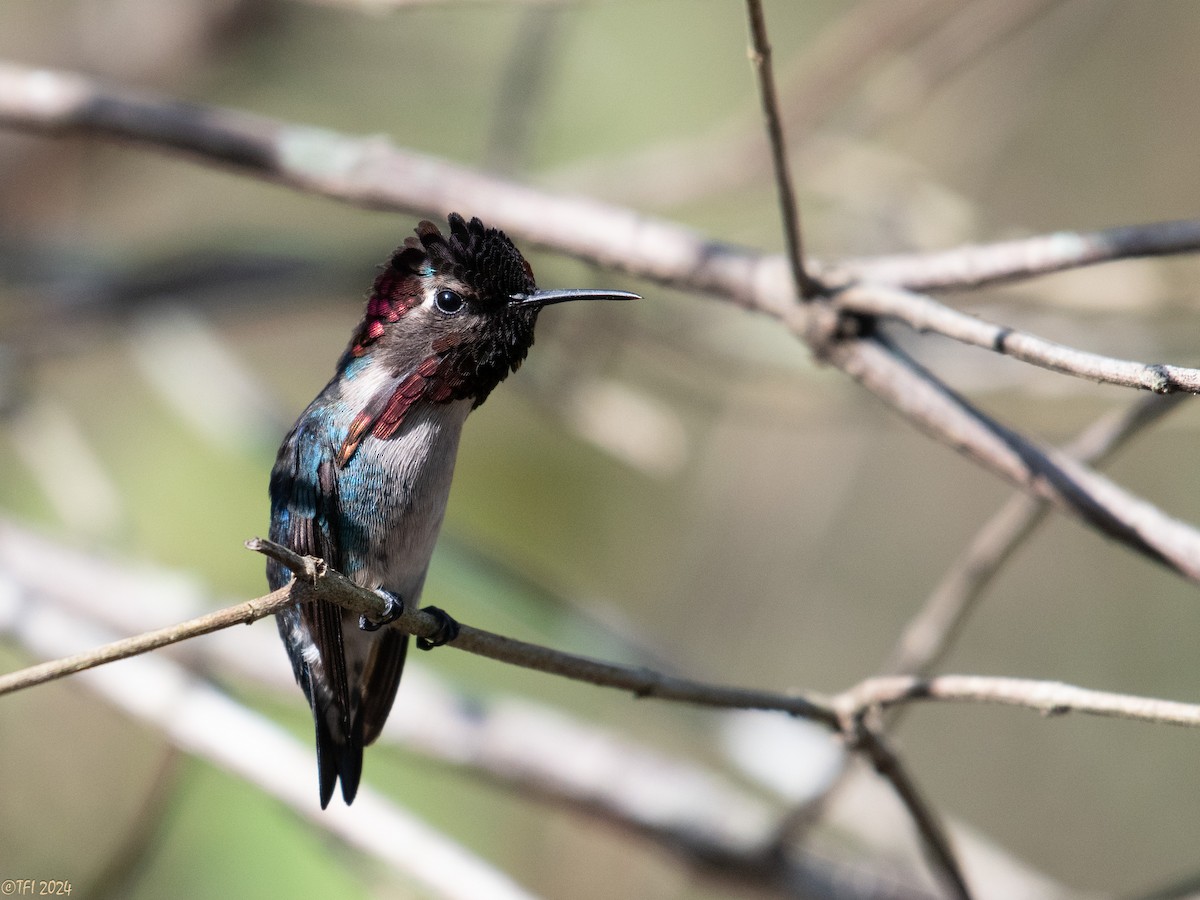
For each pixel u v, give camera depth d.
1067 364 5.01
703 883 9.32
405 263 6.95
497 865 11.17
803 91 10.70
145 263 11.52
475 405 6.93
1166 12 13.96
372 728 6.92
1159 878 13.20
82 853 11.28
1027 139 13.98
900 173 11.38
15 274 11.67
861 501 13.96
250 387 11.03
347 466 6.70
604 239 7.62
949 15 10.52
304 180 8.10
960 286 6.80
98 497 10.27
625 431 10.06
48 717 11.62
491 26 12.95
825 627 13.40
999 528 7.32
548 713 9.62
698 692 5.75
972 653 14.07
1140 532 6.10
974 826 13.66
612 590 12.69
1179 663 13.61
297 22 13.38
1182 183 13.69
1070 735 13.79
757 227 12.84
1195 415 10.07
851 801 9.80
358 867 7.85
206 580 11.78
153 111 8.23
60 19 13.97
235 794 9.96
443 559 9.65
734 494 13.21
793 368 11.45
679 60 13.48
